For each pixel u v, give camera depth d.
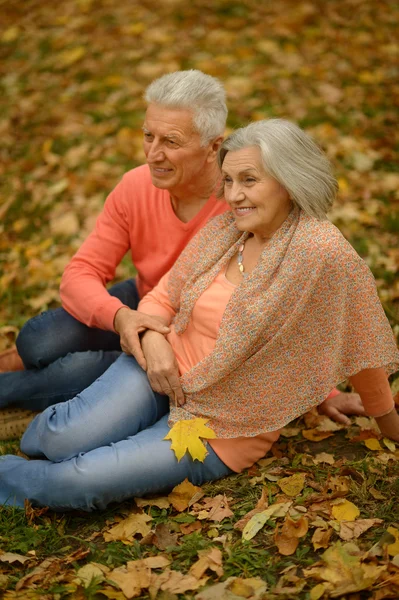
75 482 2.25
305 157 2.26
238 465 2.46
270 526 2.24
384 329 2.31
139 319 2.54
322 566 2.05
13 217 4.38
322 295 2.25
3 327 3.48
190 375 2.40
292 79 5.44
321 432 2.71
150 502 2.36
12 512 2.34
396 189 4.23
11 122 5.32
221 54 5.83
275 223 2.35
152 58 5.89
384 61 5.60
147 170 2.75
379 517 2.24
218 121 2.53
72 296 2.74
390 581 1.94
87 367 2.71
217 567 2.07
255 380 2.35
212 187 2.67
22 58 6.13
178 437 2.33
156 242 2.76
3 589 2.06
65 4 6.84
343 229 3.93
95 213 4.33
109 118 5.24
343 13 6.26
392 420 2.46
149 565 2.10
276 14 6.30
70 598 2.02
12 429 2.81
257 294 2.30
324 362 2.32
